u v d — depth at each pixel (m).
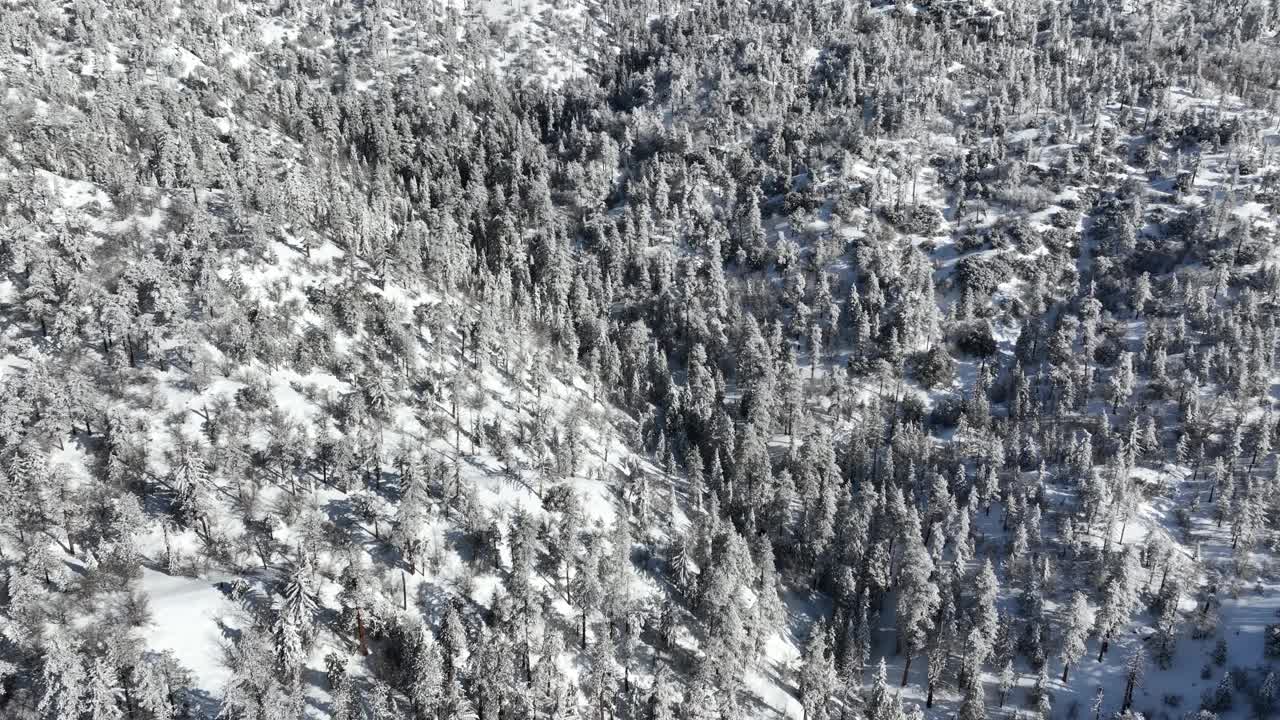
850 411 184.00
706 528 137.38
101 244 156.00
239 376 138.38
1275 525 149.88
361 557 114.00
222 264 158.75
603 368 186.38
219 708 88.38
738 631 115.75
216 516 113.06
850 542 140.50
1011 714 127.19
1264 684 121.75
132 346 136.62
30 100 190.62
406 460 123.81
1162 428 169.88
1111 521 147.25
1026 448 166.12
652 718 104.06
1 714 82.69
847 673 127.81
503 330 177.00
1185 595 142.12
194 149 195.75
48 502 103.31
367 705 94.00
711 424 166.50
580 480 145.00
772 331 197.00
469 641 104.31
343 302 161.38
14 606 91.12
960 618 134.12
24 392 118.00
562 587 122.81
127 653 86.31
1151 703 127.12
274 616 100.00
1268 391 174.25
